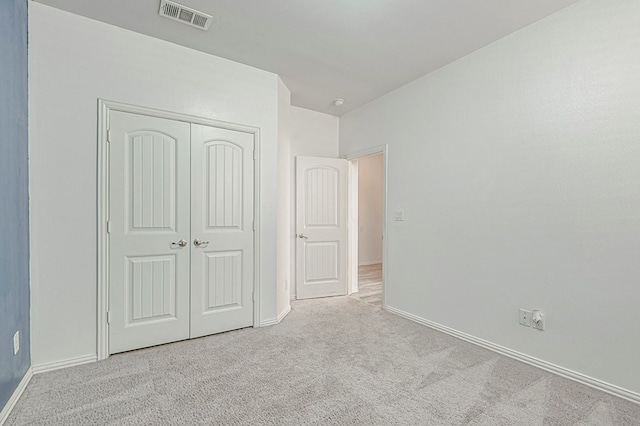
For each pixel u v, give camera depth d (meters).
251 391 1.86
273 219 3.12
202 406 1.71
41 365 2.05
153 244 2.49
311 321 3.18
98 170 2.24
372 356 2.36
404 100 3.40
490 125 2.56
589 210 2.00
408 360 2.30
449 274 2.88
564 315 2.11
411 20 2.23
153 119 2.48
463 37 2.46
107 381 1.96
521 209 2.35
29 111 2.00
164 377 2.02
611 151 1.92
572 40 2.07
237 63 2.88
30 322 2.00
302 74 3.13
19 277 1.81
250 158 2.97
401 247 3.41
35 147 2.03
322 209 4.18
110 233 2.31
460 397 1.82
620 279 1.88
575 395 1.86
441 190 2.97
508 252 2.43
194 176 2.67
